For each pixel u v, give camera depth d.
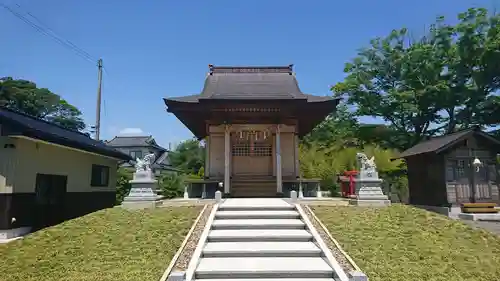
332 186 22.12
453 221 9.80
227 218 9.70
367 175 11.62
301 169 23.53
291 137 16.03
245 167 15.77
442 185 16.95
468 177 17.11
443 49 24.73
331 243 7.81
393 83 27.12
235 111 14.43
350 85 27.06
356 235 8.38
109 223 9.42
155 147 49.09
